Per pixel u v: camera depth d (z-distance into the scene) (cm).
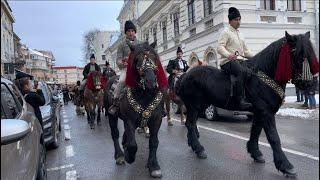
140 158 779
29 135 416
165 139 973
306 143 849
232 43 710
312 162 678
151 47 602
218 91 693
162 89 616
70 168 723
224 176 617
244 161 709
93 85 1291
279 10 2328
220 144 874
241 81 637
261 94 623
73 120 1656
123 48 696
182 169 672
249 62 658
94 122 1371
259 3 2286
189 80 746
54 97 1052
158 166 635
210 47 2408
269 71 624
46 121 862
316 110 1455
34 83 841
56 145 923
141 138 1023
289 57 588
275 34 2316
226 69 677
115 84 732
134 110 611
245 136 970
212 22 2394
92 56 1428
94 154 844
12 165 315
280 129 1070
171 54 3325
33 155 414
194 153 794
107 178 641
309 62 571
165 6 3494
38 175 459
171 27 3309
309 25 2388
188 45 2842
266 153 760
